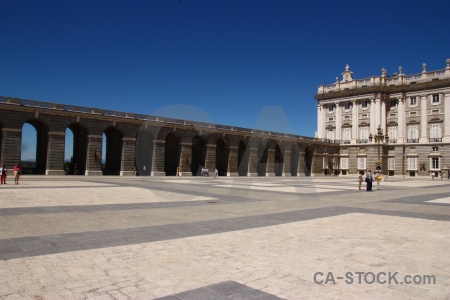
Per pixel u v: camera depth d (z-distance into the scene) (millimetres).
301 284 6082
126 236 9688
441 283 6203
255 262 7328
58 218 12406
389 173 78875
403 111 77500
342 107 85750
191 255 7805
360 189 32188
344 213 15297
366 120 80875
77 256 7551
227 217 13508
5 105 41438
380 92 78875
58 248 8211
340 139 85250
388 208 17500
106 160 56031
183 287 5844
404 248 8688
